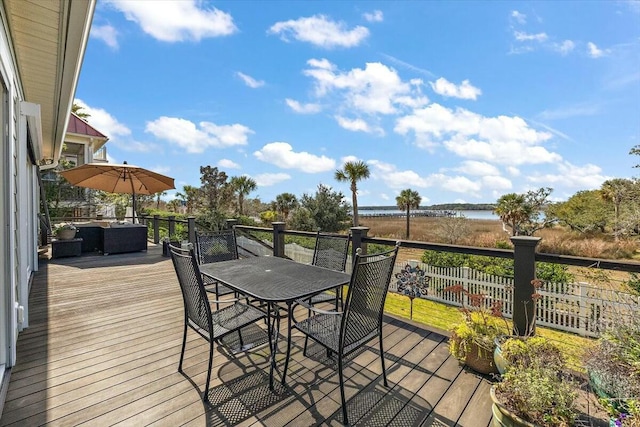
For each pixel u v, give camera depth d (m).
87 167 7.00
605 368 1.68
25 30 2.68
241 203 21.75
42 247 8.26
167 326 3.16
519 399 1.61
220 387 2.14
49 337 2.90
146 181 8.28
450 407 1.97
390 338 2.92
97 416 1.85
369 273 1.96
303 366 2.42
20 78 3.62
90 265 6.18
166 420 1.83
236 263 3.13
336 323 2.29
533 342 2.04
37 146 5.19
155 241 9.56
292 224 18.98
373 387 2.16
